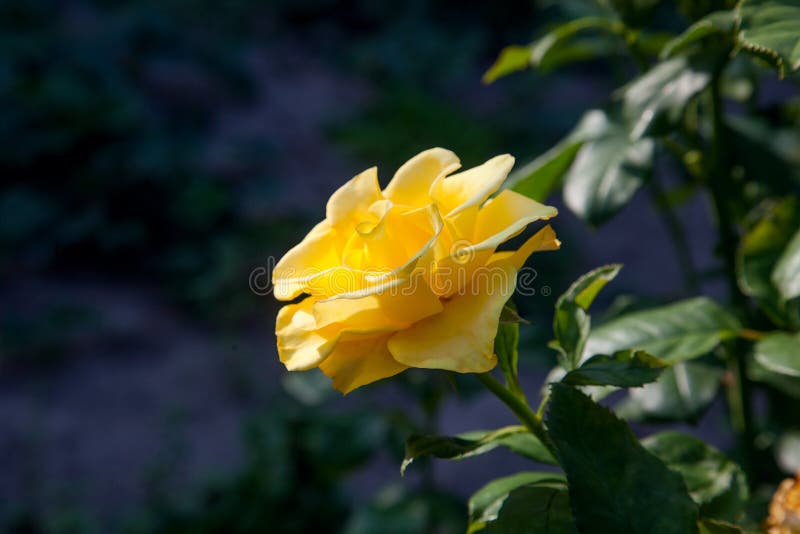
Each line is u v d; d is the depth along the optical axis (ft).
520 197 3.20
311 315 3.21
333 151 23.84
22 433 14.20
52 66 22.17
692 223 19.62
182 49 25.29
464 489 12.43
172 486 12.74
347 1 32.60
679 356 4.42
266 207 20.83
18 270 18.72
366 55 28.89
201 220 19.67
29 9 24.44
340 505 11.46
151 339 16.92
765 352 4.32
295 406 12.26
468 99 27.02
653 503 3.06
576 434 3.12
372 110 25.43
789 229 4.68
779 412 6.11
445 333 2.98
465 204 2.95
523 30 30.60
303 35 31.50
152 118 22.27
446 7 31.73
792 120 5.56
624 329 4.62
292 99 26.68
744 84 6.15
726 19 4.18
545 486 3.52
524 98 26.14
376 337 3.14
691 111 5.47
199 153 21.76
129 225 19.38
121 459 13.61
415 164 3.36
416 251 3.08
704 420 12.35
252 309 17.75
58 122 20.52
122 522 12.07
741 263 4.71
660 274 18.04
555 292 16.70
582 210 5.11
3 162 20.02
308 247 3.35
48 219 19.36
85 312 17.24
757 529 4.25
